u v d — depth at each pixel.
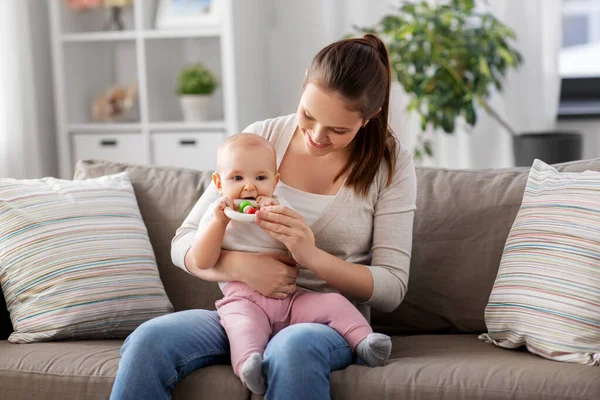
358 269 1.58
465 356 1.54
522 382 1.39
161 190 2.01
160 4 3.58
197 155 3.53
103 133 3.58
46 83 3.64
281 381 1.35
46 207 1.84
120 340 1.77
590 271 1.54
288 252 1.62
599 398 1.36
